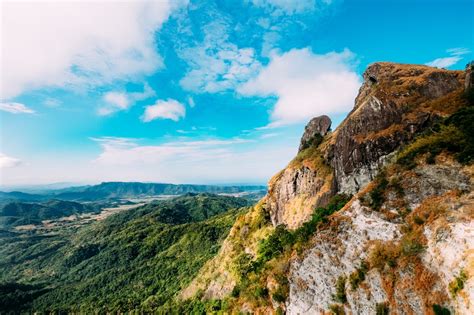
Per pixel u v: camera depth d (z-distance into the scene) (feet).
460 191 119.24
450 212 115.55
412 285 112.98
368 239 139.54
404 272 117.91
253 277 221.87
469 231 104.06
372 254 133.28
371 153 200.64
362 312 125.59
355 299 130.11
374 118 210.38
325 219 166.91
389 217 136.26
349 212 156.87
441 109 188.14
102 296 597.52
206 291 316.60
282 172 344.69
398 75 242.37
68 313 532.73
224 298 263.08
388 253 127.54
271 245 246.68
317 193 248.73
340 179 224.53
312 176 262.47
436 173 133.49
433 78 216.33
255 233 324.19
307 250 164.04
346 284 137.08
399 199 138.62
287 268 174.19
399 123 199.11
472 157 126.11
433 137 153.07
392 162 164.86
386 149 194.49
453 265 102.58
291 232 238.48
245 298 202.28
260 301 181.88
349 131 221.46
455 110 179.93
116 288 626.64
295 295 158.30
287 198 285.84
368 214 146.20
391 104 207.10
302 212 253.24
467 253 100.27
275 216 303.89
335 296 138.72
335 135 269.85
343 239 150.10
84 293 644.69
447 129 152.15
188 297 350.43
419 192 133.59
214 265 354.95
